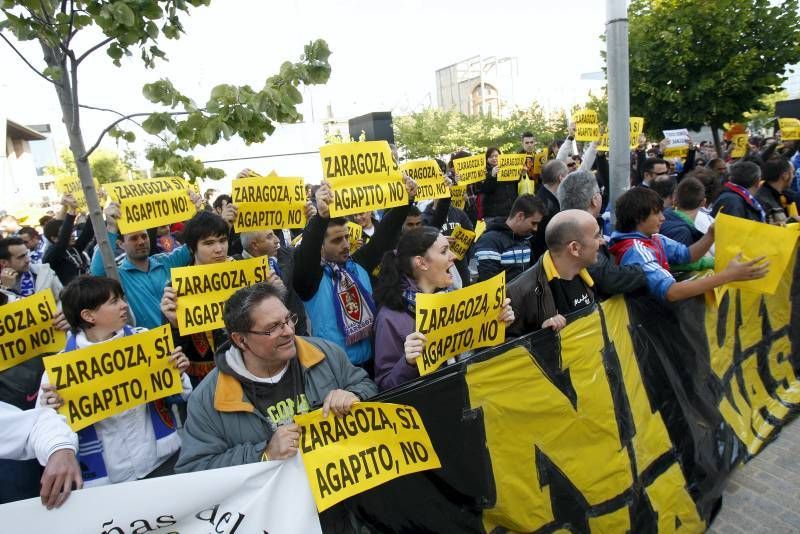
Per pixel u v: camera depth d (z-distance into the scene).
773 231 2.86
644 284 2.85
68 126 2.71
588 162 6.48
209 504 1.71
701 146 13.52
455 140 27.02
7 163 24.14
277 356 1.98
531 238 4.54
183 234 3.21
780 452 3.49
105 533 1.66
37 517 1.64
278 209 3.47
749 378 3.69
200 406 1.99
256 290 1.99
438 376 2.11
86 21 2.52
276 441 1.79
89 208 2.80
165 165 2.96
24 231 7.59
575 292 2.87
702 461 3.07
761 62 10.56
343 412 1.89
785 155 9.80
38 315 2.65
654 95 11.19
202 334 3.14
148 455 2.30
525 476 2.35
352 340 2.89
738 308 3.57
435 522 2.09
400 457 1.97
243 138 2.84
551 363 2.46
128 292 3.56
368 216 5.15
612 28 4.93
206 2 2.87
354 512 1.92
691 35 10.52
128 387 2.19
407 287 2.55
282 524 1.76
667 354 3.05
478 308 2.33
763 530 2.88
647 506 2.75
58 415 1.91
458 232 4.54
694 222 4.22
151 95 2.65
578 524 2.51
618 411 2.71
